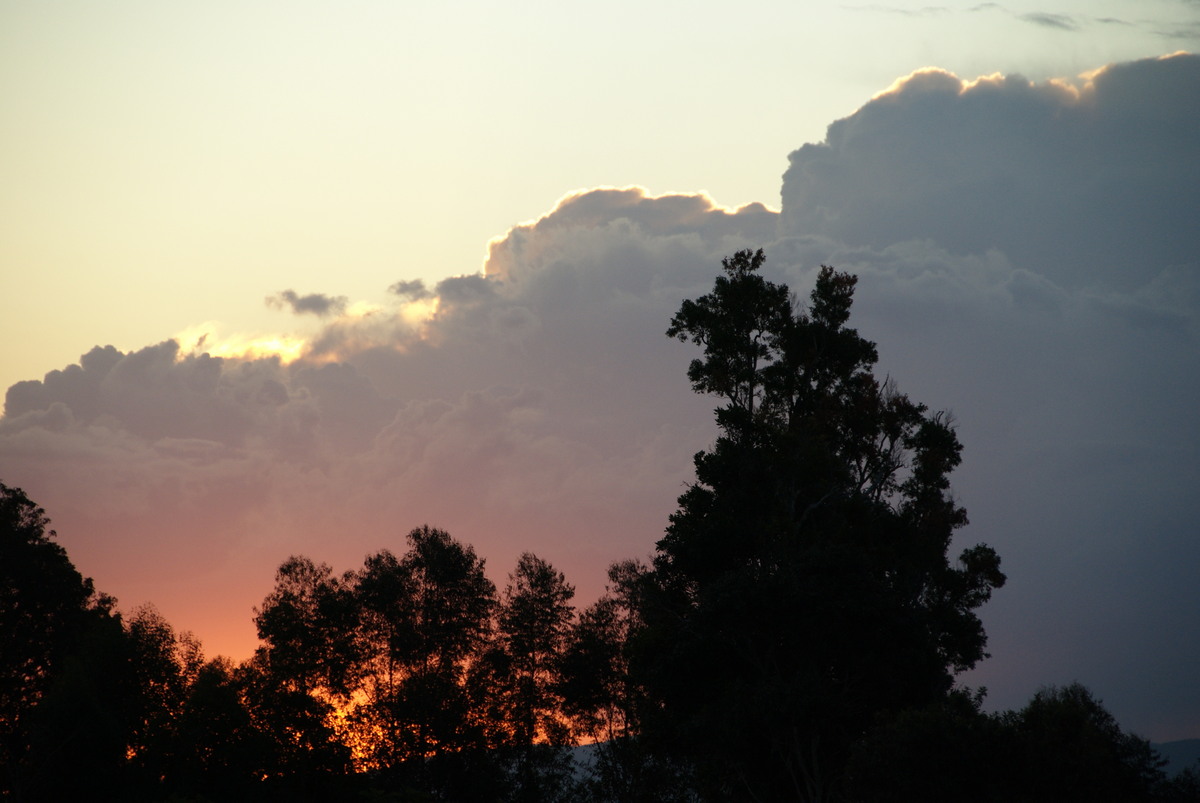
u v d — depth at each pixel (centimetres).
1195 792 3388
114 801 6100
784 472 5284
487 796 6969
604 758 6875
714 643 4766
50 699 6062
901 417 5638
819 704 4478
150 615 6944
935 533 5466
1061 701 3550
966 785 3406
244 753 6388
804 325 5691
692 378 5769
